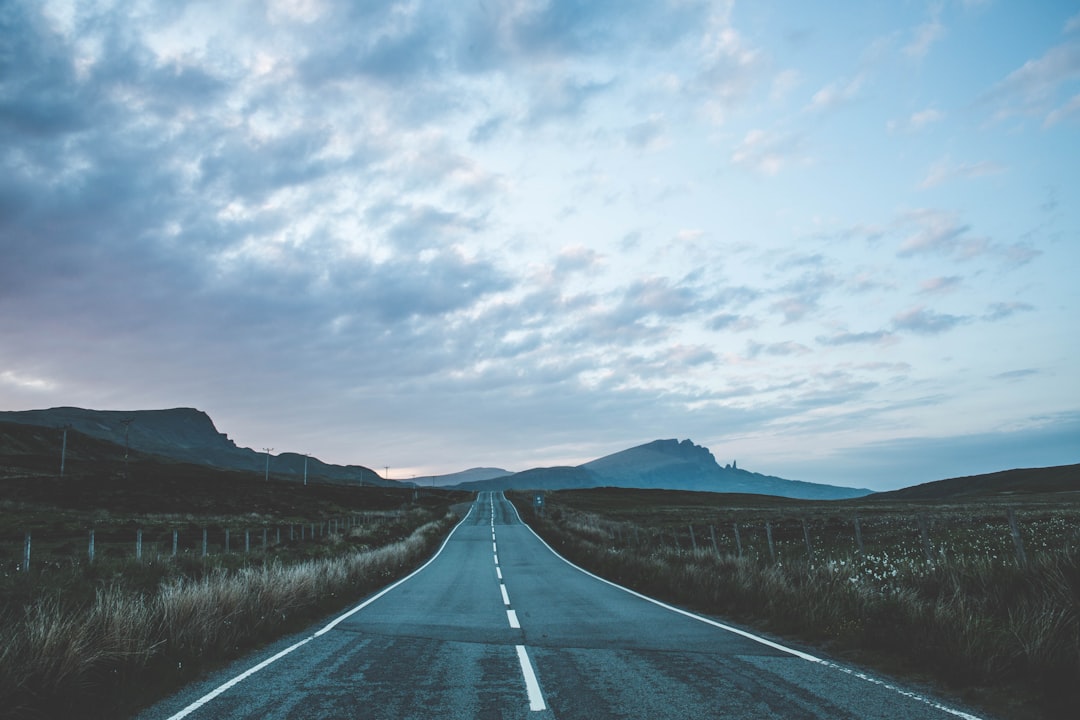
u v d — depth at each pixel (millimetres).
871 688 5957
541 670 7012
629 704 5551
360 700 5805
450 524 60438
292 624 10406
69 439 162375
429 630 10000
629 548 26438
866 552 19828
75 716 5332
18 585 10039
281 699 5855
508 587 17062
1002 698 5488
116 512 53250
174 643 7613
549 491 164500
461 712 5398
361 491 122000
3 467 89125
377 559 21031
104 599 8320
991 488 155375
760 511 71812
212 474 123438
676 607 12625
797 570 13211
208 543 32125
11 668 5504
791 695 5727
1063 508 45812
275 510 67562
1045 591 7777
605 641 8828
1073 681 5457
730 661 7316
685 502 118000
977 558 10211
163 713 5449
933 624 7441
